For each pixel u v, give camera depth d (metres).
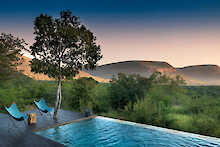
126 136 5.31
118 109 10.80
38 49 7.26
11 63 11.74
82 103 11.78
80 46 7.64
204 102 7.52
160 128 6.15
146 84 10.95
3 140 4.45
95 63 8.07
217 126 5.84
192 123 6.52
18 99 12.14
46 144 4.22
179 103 8.77
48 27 7.28
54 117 7.57
